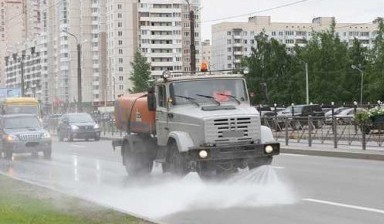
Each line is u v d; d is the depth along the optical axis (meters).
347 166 18.42
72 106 113.56
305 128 27.45
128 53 130.12
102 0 129.75
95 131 41.59
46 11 122.94
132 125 16.81
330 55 88.25
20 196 11.97
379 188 13.02
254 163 13.35
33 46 122.62
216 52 154.38
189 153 12.95
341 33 157.00
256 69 92.88
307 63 89.50
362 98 89.31
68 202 10.97
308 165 19.14
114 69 129.62
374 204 10.85
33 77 125.50
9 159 25.14
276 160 21.44
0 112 45.12
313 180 14.80
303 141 27.55
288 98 91.25
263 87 14.98
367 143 24.03
